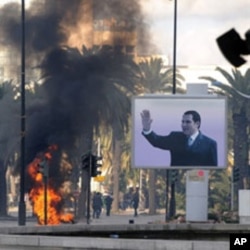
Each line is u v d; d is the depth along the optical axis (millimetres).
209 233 52844
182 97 93750
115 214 153250
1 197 142250
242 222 78688
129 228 51062
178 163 93625
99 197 126312
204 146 93750
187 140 93688
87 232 49281
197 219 91500
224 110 93688
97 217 125562
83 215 126188
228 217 95688
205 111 93812
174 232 52375
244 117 156875
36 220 119688
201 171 92875
